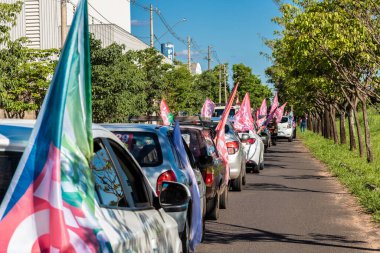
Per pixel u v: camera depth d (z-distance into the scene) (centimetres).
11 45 2084
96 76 2597
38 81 2322
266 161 3203
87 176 366
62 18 2073
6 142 387
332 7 2019
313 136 6372
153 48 4075
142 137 964
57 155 344
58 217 334
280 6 2444
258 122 3725
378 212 1431
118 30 4275
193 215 970
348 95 3388
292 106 6381
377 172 2394
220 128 1519
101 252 355
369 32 1950
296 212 1488
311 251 1061
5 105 2256
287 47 2561
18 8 2012
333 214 1459
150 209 554
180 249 632
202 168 1205
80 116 367
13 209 340
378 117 7800
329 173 2523
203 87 6781
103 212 407
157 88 4025
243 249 1073
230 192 1883
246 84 10900
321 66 2505
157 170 923
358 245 1115
